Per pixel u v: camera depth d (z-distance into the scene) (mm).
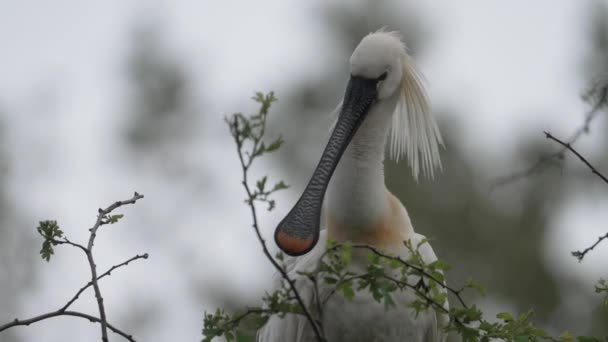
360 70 8555
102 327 6547
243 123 5898
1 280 16469
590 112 7152
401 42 8805
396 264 6711
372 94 8500
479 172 16297
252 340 6727
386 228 8367
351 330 8242
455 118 16438
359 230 8312
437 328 8594
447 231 16188
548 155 8156
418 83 8859
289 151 16359
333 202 8383
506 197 16453
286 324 8453
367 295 8133
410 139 8969
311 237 8016
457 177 16188
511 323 6766
